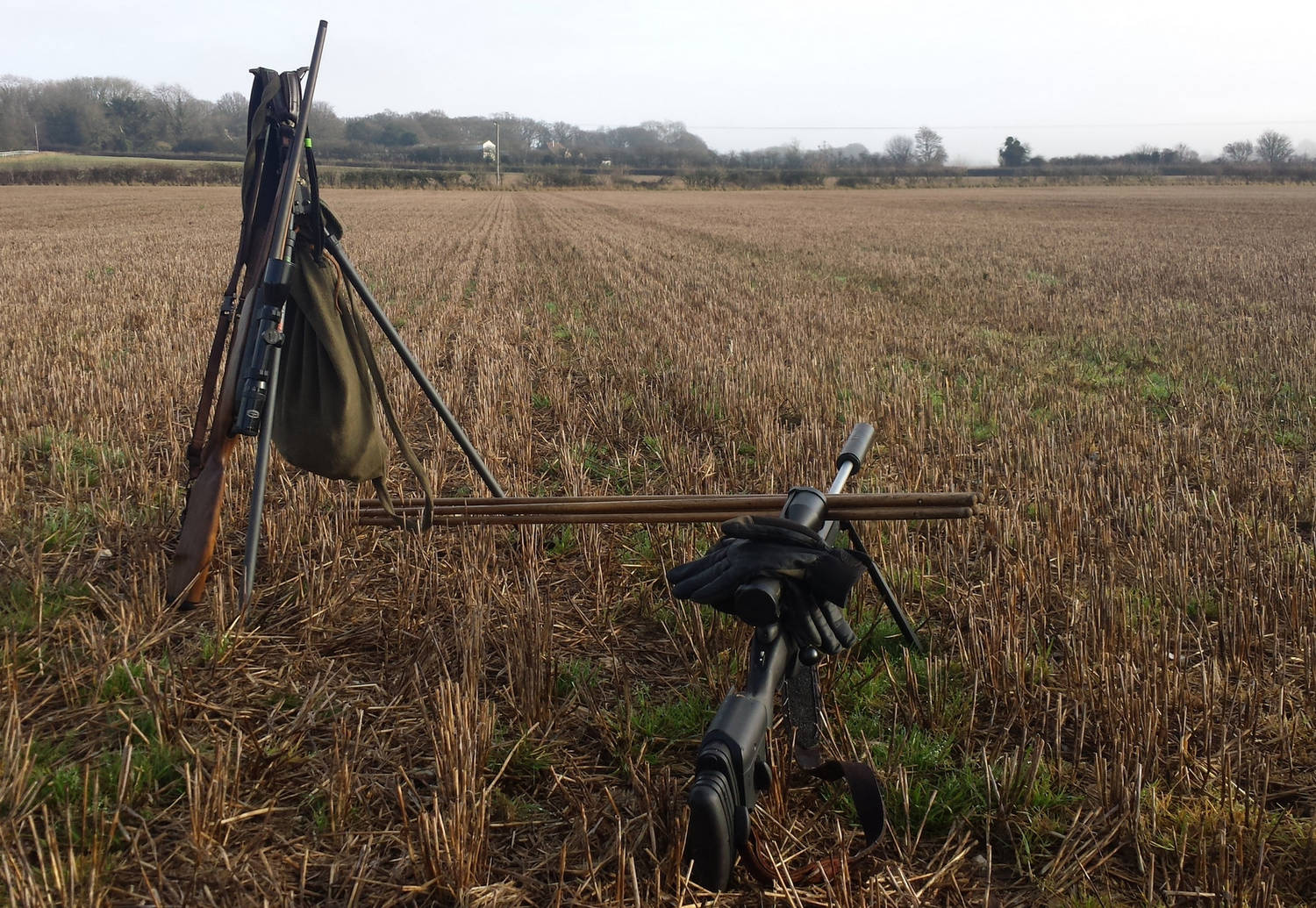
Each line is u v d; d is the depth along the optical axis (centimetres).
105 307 1227
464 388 818
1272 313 1259
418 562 428
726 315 1232
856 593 393
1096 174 9762
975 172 9994
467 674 318
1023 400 780
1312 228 3131
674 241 2564
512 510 387
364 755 290
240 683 332
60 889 220
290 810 267
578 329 1145
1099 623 361
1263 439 668
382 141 14638
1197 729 305
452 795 261
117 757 284
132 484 518
